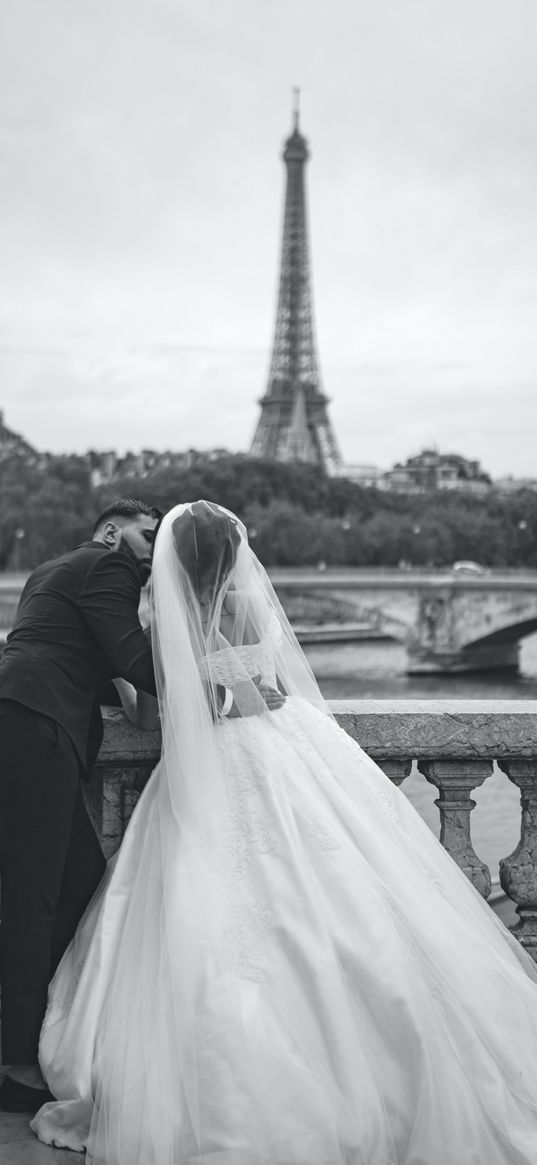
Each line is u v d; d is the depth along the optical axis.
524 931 5.70
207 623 4.96
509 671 106.19
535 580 96.12
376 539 161.75
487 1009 4.59
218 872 4.64
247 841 4.68
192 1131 4.20
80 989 4.70
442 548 168.62
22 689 4.76
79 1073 4.55
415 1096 4.32
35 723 4.74
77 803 5.15
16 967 4.77
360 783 5.07
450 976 4.57
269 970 4.43
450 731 5.60
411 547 163.88
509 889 5.71
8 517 153.12
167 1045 4.36
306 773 4.92
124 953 4.69
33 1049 4.80
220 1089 4.20
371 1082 4.30
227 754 4.83
